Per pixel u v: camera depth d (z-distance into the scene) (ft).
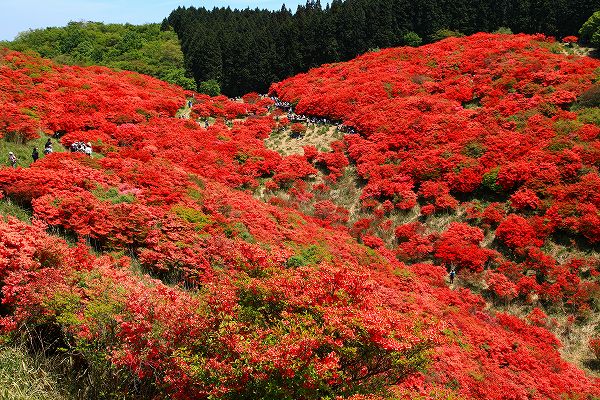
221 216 84.12
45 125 113.50
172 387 31.42
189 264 64.28
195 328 32.32
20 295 39.17
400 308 71.36
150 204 80.94
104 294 39.47
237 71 264.93
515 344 75.72
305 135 169.37
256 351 28.78
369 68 203.10
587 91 132.26
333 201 131.34
